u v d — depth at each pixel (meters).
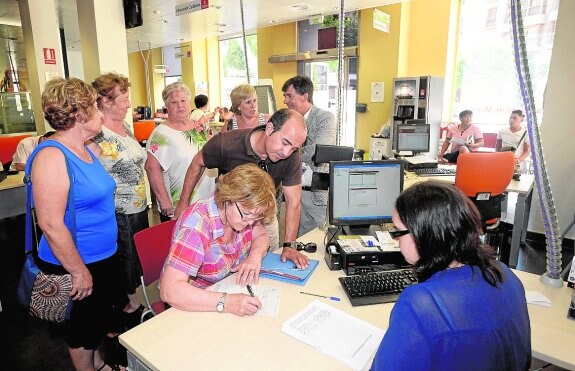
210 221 1.36
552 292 1.43
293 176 1.91
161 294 1.30
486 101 5.93
